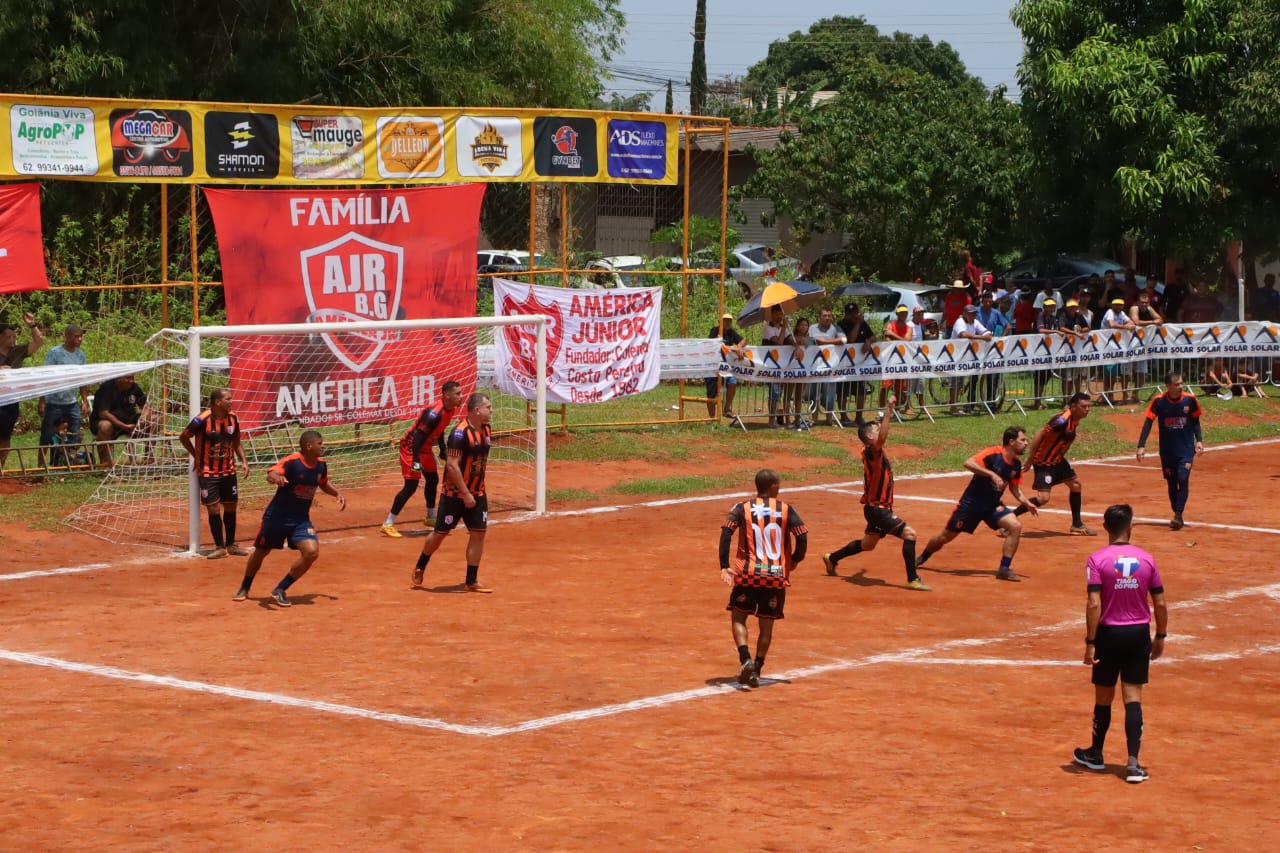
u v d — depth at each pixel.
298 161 40.38
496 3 73.50
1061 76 62.47
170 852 14.34
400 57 67.00
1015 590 28.83
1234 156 63.00
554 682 21.31
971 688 21.50
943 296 67.69
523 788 16.50
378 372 36.75
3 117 35.69
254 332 32.88
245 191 39.91
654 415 50.56
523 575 29.66
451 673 21.75
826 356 49.75
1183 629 25.81
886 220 81.44
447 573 29.83
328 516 36.03
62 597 27.08
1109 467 47.31
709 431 48.53
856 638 24.58
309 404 35.56
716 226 81.19
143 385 42.25
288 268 40.78
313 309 41.28
